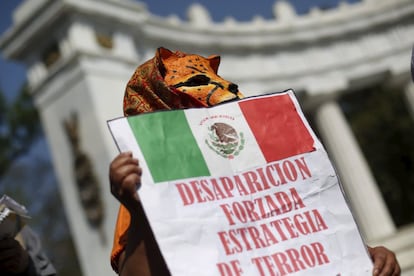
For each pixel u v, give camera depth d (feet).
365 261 12.62
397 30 113.91
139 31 76.79
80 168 65.82
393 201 141.28
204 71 15.33
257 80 102.27
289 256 12.23
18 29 71.36
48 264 19.79
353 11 112.57
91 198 64.28
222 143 13.01
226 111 13.44
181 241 11.64
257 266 11.91
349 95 158.61
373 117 139.74
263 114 13.64
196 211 12.01
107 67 68.54
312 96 107.34
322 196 13.04
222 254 11.78
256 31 102.73
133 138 12.33
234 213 12.27
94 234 64.64
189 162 12.50
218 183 12.54
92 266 65.16
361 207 104.83
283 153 13.28
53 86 70.69
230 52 100.01
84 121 66.18
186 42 89.86
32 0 69.51
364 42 112.57
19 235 19.04
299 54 108.27
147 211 11.68
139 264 12.16
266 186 12.82
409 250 71.61
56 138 70.49
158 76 14.35
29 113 127.85
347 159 106.93
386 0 113.60
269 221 12.49
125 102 15.19
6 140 129.08
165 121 12.73
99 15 69.62
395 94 136.15
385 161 140.26
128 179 11.70
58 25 68.54
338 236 12.69
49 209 143.13
